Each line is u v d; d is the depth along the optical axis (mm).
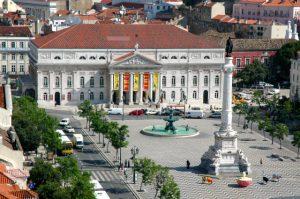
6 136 184625
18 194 127188
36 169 173875
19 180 141000
